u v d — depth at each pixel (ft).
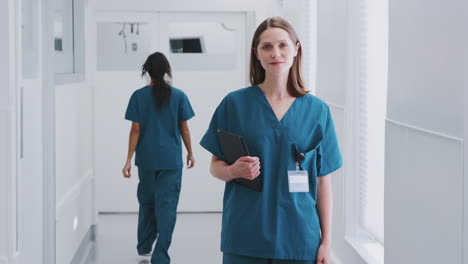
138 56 22.62
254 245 7.45
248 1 22.34
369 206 12.16
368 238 12.73
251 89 7.80
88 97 18.49
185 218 22.12
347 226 12.80
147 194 15.48
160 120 15.10
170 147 15.08
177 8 22.25
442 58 7.50
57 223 13.26
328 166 7.70
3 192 9.61
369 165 12.19
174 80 22.81
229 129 7.78
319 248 7.55
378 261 11.07
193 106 22.88
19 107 9.78
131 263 16.12
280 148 7.52
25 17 11.41
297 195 7.48
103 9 22.09
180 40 22.75
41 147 12.35
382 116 11.62
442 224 7.50
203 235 19.56
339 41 13.24
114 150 22.67
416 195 8.34
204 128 22.89
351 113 12.60
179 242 18.61
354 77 12.55
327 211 7.70
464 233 6.88
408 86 8.70
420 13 8.21
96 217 19.25
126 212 22.90
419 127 8.28
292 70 7.72
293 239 7.43
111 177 22.75
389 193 9.46
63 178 14.05
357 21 12.45
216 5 22.27
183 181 22.91
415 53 8.42
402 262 8.93
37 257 11.98
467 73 6.80
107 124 22.59
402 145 8.87
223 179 7.64
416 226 8.36
